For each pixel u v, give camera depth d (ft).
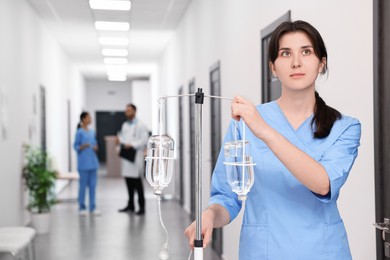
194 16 23.94
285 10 11.02
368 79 7.32
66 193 35.88
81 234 21.20
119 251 18.12
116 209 28.27
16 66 21.11
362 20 7.48
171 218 25.22
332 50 8.66
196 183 4.75
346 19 8.02
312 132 5.03
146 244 19.21
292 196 4.96
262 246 5.03
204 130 20.99
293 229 4.94
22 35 22.54
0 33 18.17
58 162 35.04
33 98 25.11
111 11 26.27
